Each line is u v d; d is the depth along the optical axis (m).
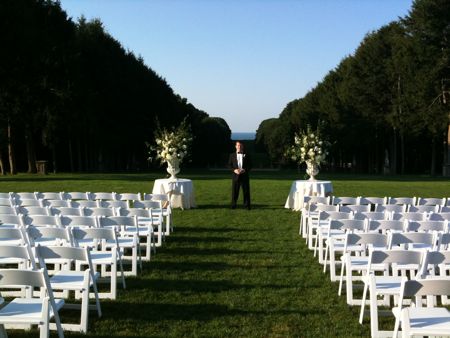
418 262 5.12
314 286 7.25
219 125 78.69
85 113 37.62
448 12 39.53
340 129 50.03
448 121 40.34
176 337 5.29
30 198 10.88
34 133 42.41
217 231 11.73
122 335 5.36
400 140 51.59
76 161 49.53
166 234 11.06
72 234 6.37
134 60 50.59
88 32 45.00
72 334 5.39
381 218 8.20
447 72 40.06
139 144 49.16
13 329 5.53
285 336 5.32
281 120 78.81
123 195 11.20
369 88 47.44
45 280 4.50
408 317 4.21
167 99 54.34
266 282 7.43
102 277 7.30
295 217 13.95
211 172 48.31
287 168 64.50
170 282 7.41
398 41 42.75
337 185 25.27
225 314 6.01
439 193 21.33
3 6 28.08
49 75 34.81
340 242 8.12
